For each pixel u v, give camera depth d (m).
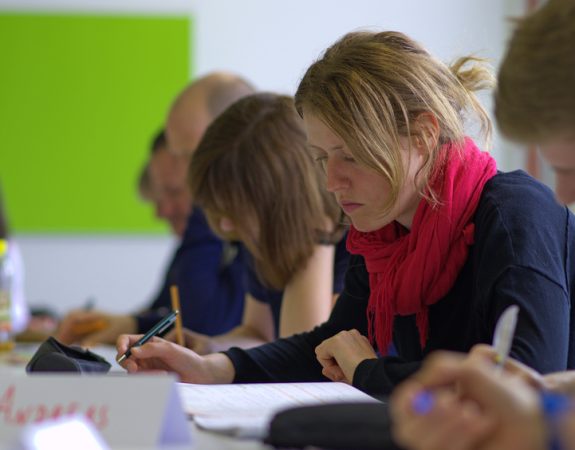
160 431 1.60
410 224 2.49
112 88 7.38
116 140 7.40
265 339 3.73
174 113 4.60
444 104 2.38
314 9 7.29
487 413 1.19
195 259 4.41
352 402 1.65
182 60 7.35
